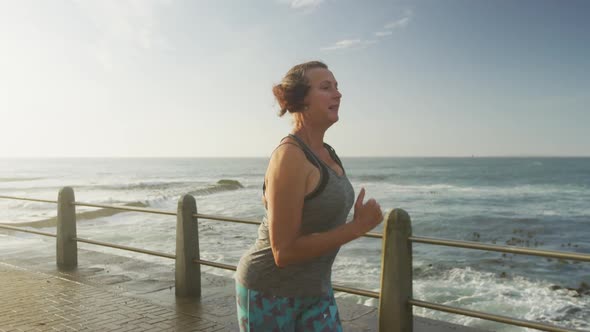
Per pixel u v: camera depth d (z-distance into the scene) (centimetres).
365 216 166
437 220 2716
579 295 1023
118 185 5641
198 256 504
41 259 685
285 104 186
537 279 1169
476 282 1135
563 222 2662
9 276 586
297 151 170
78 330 401
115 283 553
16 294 507
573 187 5956
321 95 180
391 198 4162
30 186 5759
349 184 188
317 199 173
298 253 167
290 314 187
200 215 489
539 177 8725
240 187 5434
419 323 405
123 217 2211
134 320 427
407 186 6003
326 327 192
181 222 496
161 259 1147
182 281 496
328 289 197
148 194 4206
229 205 3244
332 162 190
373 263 1262
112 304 473
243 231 1800
